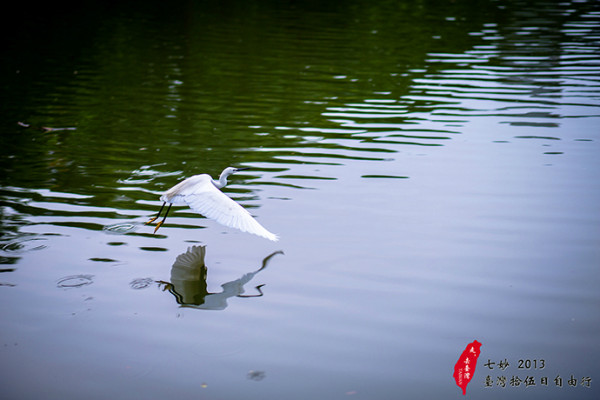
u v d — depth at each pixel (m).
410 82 14.50
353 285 6.18
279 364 5.01
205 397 4.62
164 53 17.23
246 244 7.08
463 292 6.02
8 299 5.88
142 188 8.65
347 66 15.94
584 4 25.86
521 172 9.14
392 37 19.59
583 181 8.75
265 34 19.86
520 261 6.59
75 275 6.33
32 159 9.71
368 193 8.46
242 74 15.09
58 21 21.86
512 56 16.98
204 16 23.12
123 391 4.69
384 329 5.46
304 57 16.83
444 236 7.19
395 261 6.64
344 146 10.39
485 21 22.31
